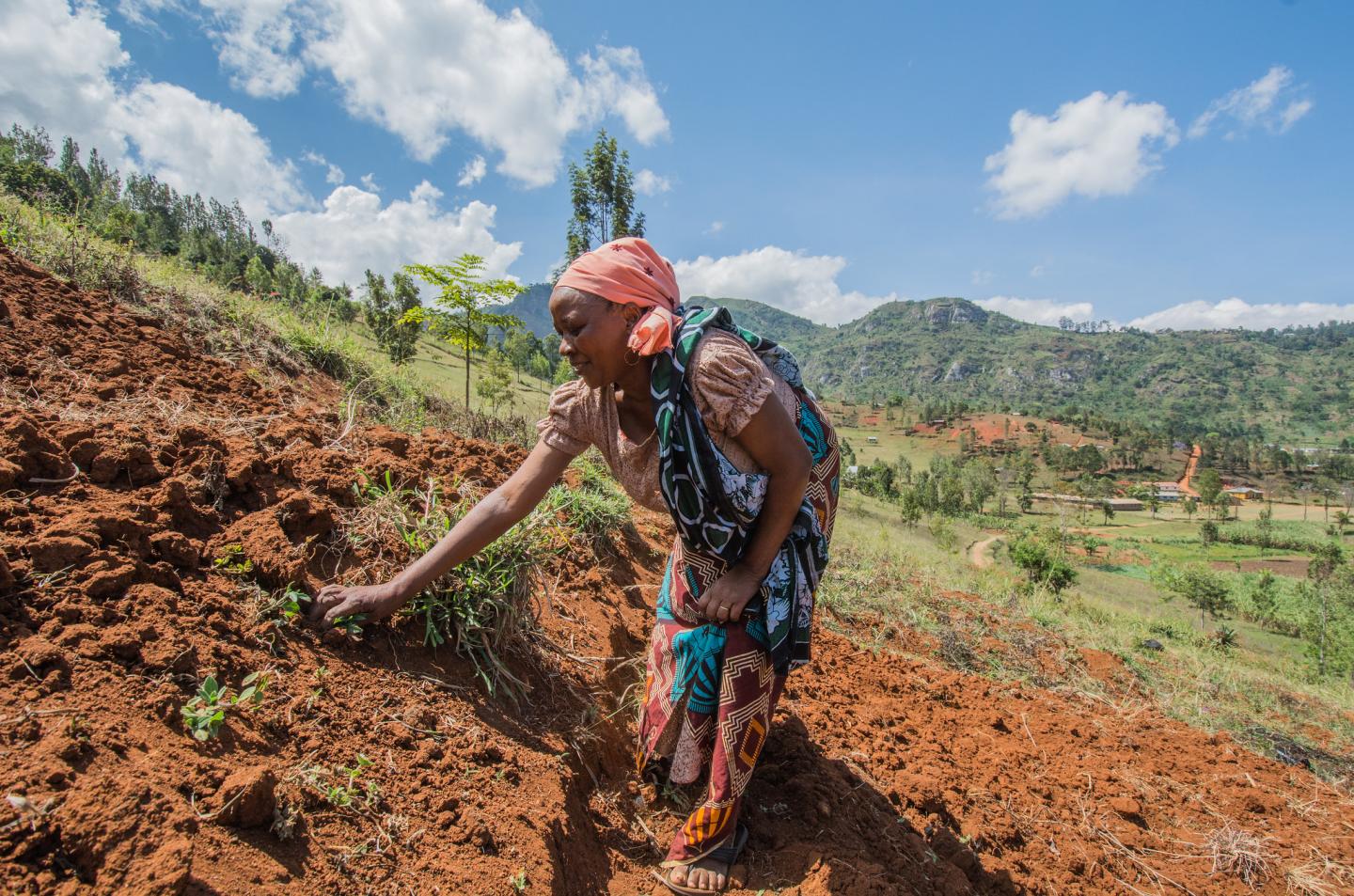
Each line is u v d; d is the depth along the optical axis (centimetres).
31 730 123
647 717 217
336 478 249
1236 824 312
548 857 163
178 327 429
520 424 616
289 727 161
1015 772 316
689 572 200
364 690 184
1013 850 259
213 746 143
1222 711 517
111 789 115
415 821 157
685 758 202
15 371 257
